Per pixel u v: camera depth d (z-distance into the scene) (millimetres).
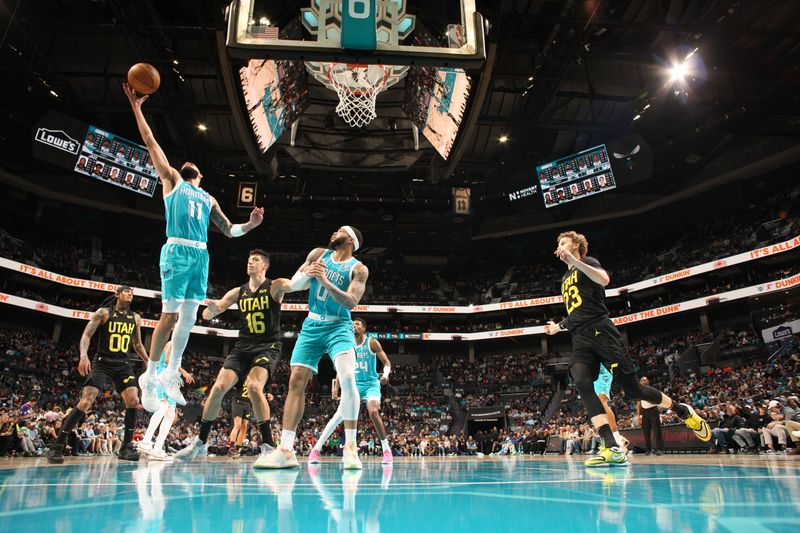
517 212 45250
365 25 7617
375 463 8055
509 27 23719
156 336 4805
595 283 4695
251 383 5637
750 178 37188
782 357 26031
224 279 45781
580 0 21906
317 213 43312
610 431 4562
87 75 27516
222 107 28344
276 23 18828
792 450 11352
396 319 46219
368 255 49500
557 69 26453
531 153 37688
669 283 37562
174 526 1276
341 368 4590
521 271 47625
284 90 16703
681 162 35344
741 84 30484
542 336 44500
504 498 1952
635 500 1812
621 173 34531
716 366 31922
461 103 16094
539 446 28391
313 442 30156
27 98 29688
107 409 29484
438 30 19500
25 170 33156
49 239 37938
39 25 26297
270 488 2420
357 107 13664
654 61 28109
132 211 40312
